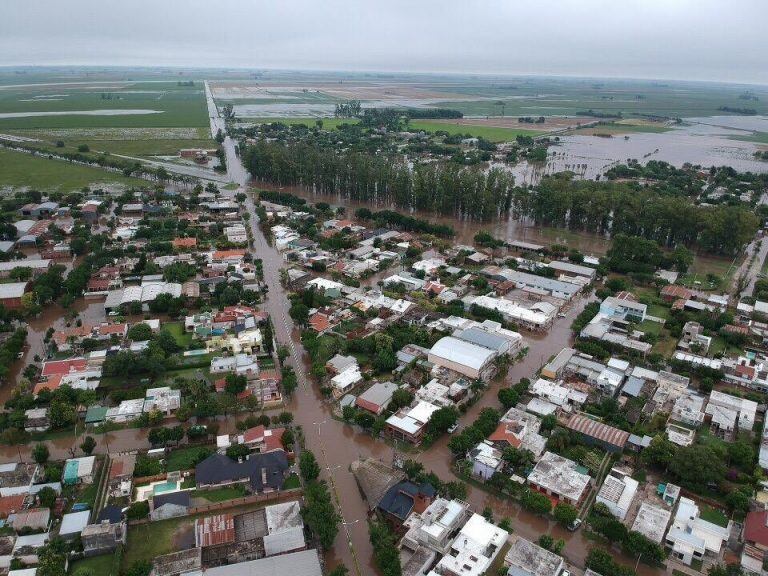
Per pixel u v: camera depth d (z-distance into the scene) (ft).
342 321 501.15
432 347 442.91
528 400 396.78
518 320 515.91
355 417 366.63
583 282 602.03
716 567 257.34
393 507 288.10
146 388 396.98
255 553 262.47
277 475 309.42
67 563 258.98
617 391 405.80
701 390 409.69
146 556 264.31
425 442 349.41
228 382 382.63
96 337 457.68
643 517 286.46
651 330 504.84
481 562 255.29
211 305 531.91
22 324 495.82
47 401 378.73
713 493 312.91
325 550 271.28
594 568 256.73
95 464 319.06
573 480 311.06
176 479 314.55
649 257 649.20
